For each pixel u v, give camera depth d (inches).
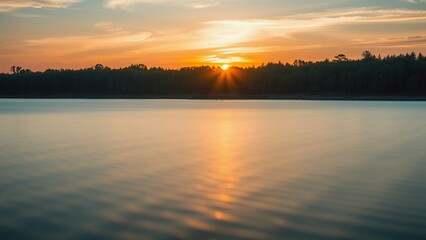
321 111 3065.9
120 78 6988.2
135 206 598.5
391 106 3855.8
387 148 1147.9
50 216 559.2
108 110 3272.6
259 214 564.4
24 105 4315.9
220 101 5905.5
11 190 689.6
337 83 5910.4
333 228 514.0
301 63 7194.9
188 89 6840.6
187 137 1427.2
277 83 6323.8
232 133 1558.8
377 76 5457.7
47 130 1668.3
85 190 685.3
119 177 780.0
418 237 484.7
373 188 695.7
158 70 7573.8
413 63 5472.4
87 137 1424.7
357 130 1657.2
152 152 1080.2
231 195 653.9
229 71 6756.9
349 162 932.0
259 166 887.7
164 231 506.6
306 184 725.3
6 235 496.4
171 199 631.8
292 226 522.0
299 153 1061.8
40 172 829.2
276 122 2075.5
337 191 677.3
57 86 6983.3
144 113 2847.0
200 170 844.6
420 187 700.0
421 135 1465.3
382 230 507.2
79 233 501.4
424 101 5098.4
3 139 1368.1
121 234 498.3
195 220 542.6
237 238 486.6
